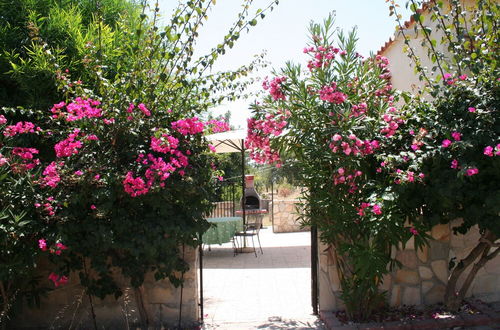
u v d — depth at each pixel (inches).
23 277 165.5
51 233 150.7
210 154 182.5
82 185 153.0
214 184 180.2
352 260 165.0
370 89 173.0
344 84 165.8
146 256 164.2
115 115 157.3
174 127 163.5
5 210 145.6
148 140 166.7
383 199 146.1
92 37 216.8
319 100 164.1
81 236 159.3
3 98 206.8
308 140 163.0
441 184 149.6
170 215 165.6
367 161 167.3
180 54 166.2
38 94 203.9
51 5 228.7
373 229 148.2
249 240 428.8
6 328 178.7
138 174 156.2
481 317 168.2
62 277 161.8
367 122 161.2
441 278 186.5
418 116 165.8
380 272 158.1
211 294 232.7
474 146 143.8
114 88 165.2
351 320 170.9
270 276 272.2
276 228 474.6
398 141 165.0
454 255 189.0
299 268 293.3
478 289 193.8
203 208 173.9
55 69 179.2
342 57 167.0
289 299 219.1
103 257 165.2
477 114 147.0
